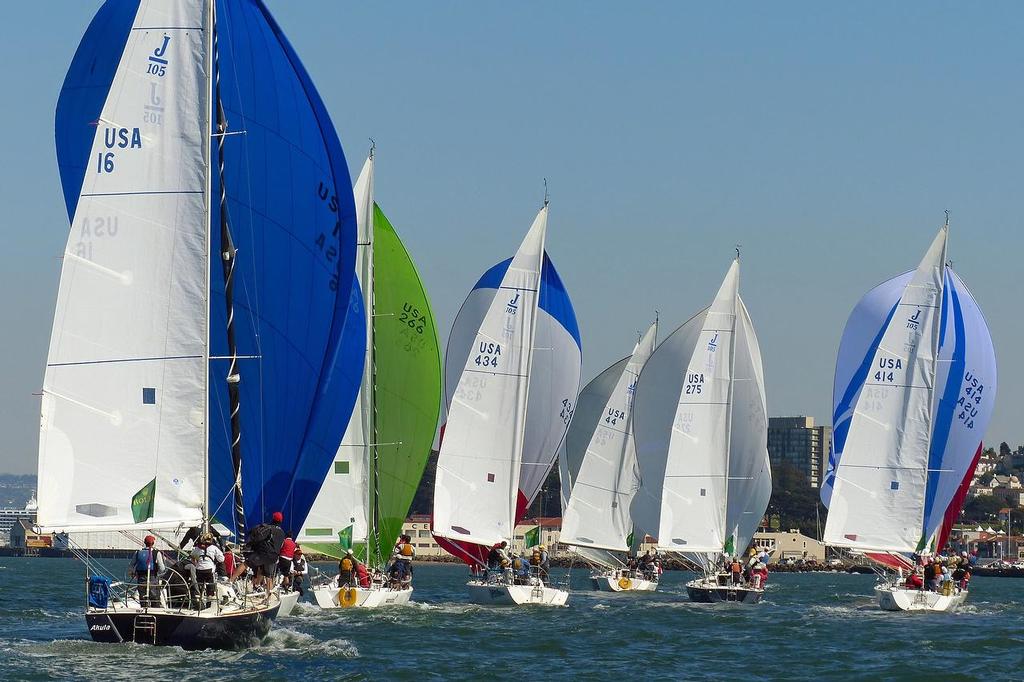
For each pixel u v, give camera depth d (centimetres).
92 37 11456
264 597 10600
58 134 11469
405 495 16838
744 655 12450
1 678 8950
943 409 19350
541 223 17400
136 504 9975
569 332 19725
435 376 16938
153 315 10050
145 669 9431
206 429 10144
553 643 12812
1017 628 15650
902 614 17788
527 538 19512
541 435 19600
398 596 16175
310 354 11844
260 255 11581
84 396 9912
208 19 10175
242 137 11538
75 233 9925
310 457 14138
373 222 16675
